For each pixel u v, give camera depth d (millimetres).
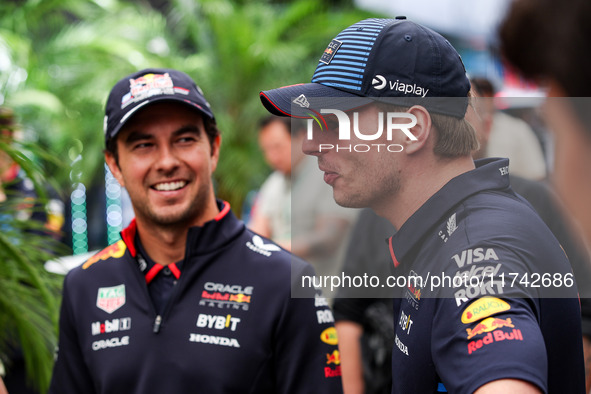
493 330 982
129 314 1847
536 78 716
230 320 1786
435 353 1090
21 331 2619
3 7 6418
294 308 1792
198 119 1913
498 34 738
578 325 1199
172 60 7652
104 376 1815
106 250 2014
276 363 1795
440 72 1282
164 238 1884
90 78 7191
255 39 7742
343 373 2334
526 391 916
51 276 2676
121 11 8086
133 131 1880
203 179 1899
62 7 7066
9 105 3842
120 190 7922
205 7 7727
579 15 660
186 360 1761
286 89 1335
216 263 1851
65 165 2781
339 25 7867
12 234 2605
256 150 7426
